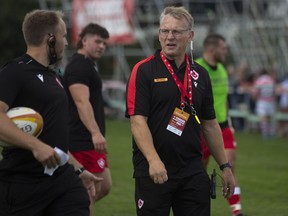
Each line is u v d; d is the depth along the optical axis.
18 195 6.10
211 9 32.47
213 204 11.87
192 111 6.76
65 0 34.84
